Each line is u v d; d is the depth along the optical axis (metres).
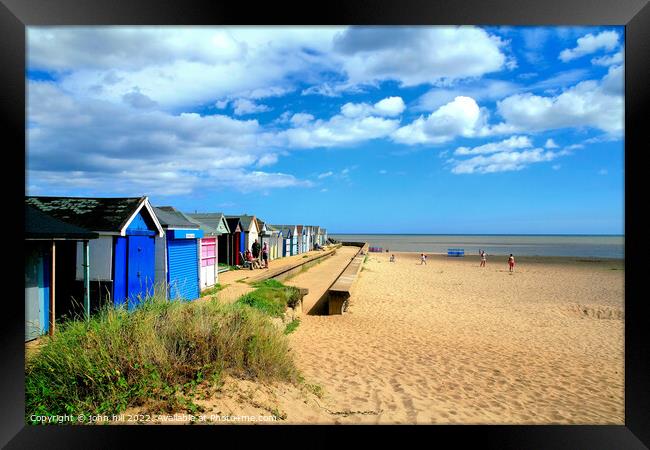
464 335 11.55
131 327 5.11
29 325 7.36
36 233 7.05
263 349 5.83
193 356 5.00
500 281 26.83
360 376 7.17
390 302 16.83
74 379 4.25
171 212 16.38
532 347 10.59
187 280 13.47
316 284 20.78
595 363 9.28
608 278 29.19
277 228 42.75
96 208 10.62
